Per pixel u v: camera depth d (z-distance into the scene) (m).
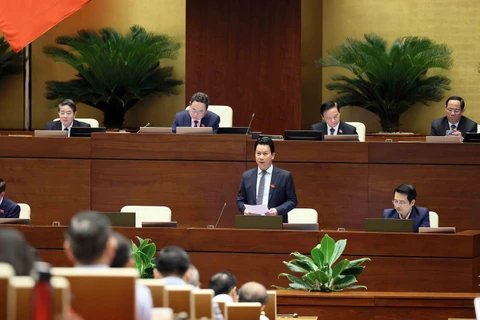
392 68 32.53
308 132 23.70
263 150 21.50
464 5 34.00
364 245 19.64
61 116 26.20
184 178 23.69
